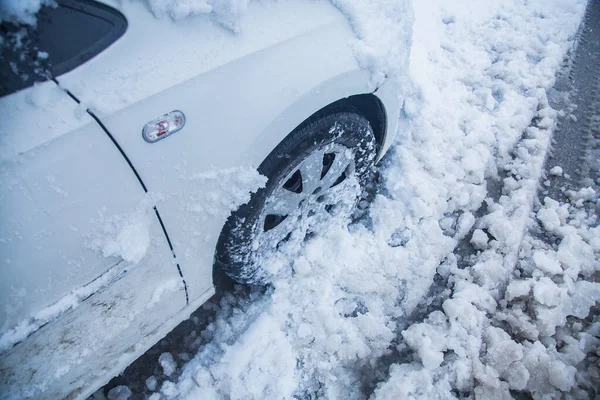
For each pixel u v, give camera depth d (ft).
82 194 3.60
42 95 3.40
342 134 5.78
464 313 6.34
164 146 4.03
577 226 7.84
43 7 3.45
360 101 6.57
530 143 9.10
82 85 3.55
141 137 3.84
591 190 8.25
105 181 3.72
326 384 5.96
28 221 3.38
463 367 5.84
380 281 6.81
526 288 6.64
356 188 7.03
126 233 3.95
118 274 4.09
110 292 4.17
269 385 5.82
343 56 5.33
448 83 10.24
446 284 7.13
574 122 9.88
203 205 4.58
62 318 3.83
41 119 3.38
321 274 6.79
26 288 3.51
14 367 3.73
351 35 5.49
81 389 4.57
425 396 5.65
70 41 3.57
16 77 3.34
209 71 4.21
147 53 3.91
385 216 7.59
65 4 3.57
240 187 4.77
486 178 8.70
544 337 6.34
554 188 8.60
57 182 3.44
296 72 4.85
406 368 5.99
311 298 6.56
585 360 6.17
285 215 5.93
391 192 8.04
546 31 12.16
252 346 6.06
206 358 6.18
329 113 5.54
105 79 3.67
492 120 9.51
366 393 5.97
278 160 5.14
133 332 4.77
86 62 3.61
